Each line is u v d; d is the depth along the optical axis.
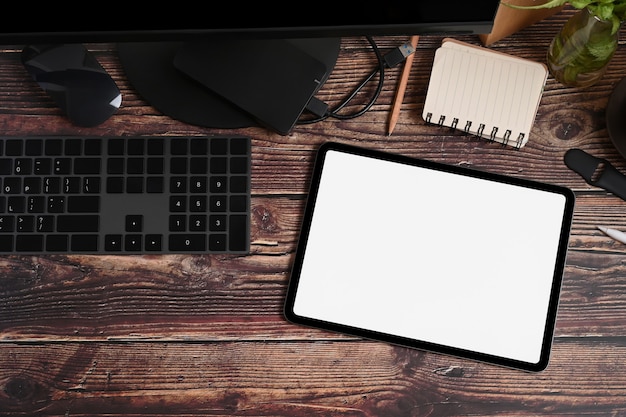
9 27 0.60
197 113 0.71
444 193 0.69
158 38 0.62
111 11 0.59
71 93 0.70
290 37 0.62
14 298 0.69
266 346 0.69
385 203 0.69
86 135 0.71
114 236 0.68
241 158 0.69
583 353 0.69
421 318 0.67
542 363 0.67
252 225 0.70
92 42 0.62
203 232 0.68
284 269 0.70
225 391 0.69
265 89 0.69
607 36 0.63
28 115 0.71
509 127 0.69
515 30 0.73
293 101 0.69
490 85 0.70
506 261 0.68
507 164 0.72
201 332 0.69
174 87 0.71
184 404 0.68
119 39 0.62
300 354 0.69
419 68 0.73
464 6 0.59
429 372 0.69
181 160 0.69
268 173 0.71
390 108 0.72
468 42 0.73
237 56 0.70
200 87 0.71
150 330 0.69
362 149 0.70
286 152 0.71
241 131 0.72
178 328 0.69
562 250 0.68
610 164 0.71
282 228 0.70
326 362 0.69
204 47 0.70
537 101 0.69
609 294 0.69
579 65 0.68
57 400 0.68
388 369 0.69
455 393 0.68
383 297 0.68
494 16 0.60
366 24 0.61
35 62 0.70
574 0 0.57
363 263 0.68
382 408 0.69
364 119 0.72
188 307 0.69
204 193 0.68
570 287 0.69
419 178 0.69
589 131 0.72
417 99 0.72
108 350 0.69
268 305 0.69
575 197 0.71
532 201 0.69
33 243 0.68
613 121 0.70
